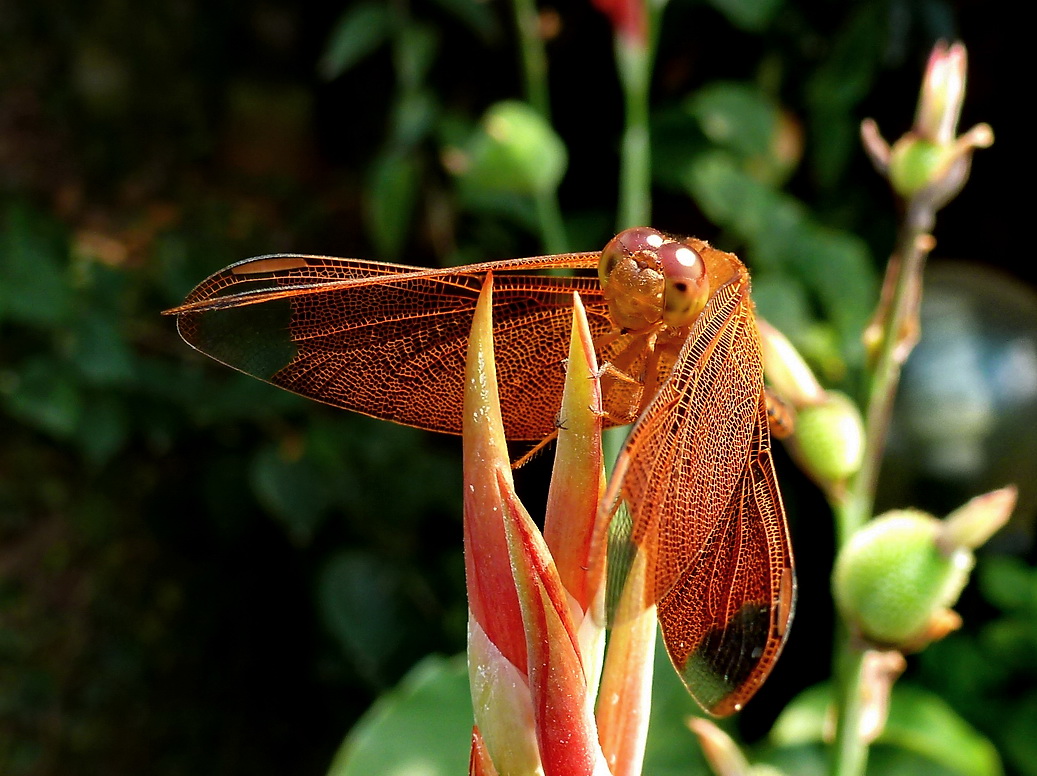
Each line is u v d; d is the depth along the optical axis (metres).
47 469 0.62
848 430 0.23
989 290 0.41
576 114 0.54
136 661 0.58
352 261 0.21
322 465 0.49
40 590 0.59
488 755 0.20
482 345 0.20
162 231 0.68
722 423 0.20
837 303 0.42
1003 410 0.39
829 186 0.51
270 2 0.73
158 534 0.61
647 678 0.21
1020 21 0.50
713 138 0.46
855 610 0.22
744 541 0.20
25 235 0.53
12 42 0.69
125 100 0.72
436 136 0.53
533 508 0.31
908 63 0.48
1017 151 0.52
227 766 0.56
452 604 0.48
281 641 0.58
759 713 0.47
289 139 0.73
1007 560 0.43
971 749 0.32
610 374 0.21
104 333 0.52
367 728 0.28
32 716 0.56
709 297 0.21
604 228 0.52
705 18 0.49
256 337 0.21
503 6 0.52
